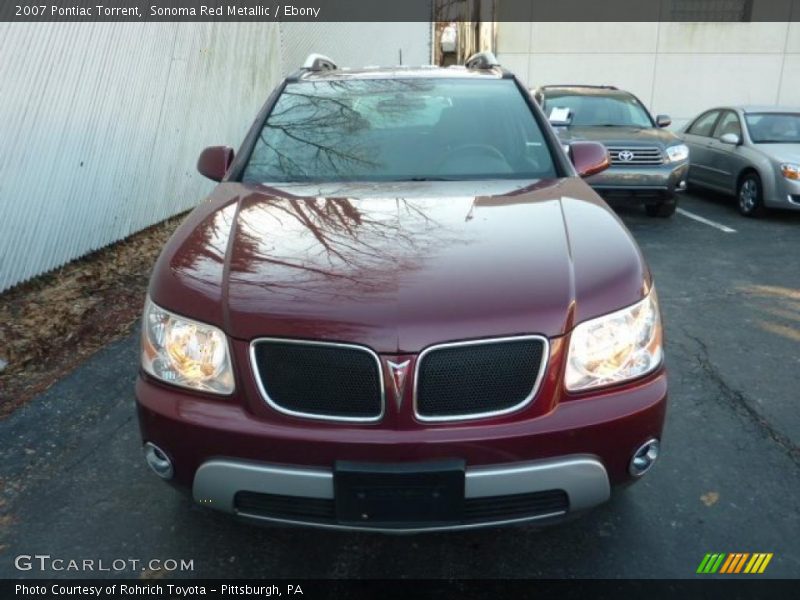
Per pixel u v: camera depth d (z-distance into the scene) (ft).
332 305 6.95
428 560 8.45
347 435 6.79
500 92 12.58
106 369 13.21
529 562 8.38
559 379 7.00
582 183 10.59
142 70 20.02
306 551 8.61
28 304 15.43
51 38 15.98
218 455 7.07
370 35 44.09
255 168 11.06
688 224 27.55
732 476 9.98
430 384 6.84
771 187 27.30
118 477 9.99
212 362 7.14
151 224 21.62
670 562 8.33
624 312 7.32
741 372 13.37
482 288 7.13
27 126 15.55
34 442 10.82
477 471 6.82
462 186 10.30
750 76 47.78
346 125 11.82
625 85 48.24
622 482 7.43
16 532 8.84
